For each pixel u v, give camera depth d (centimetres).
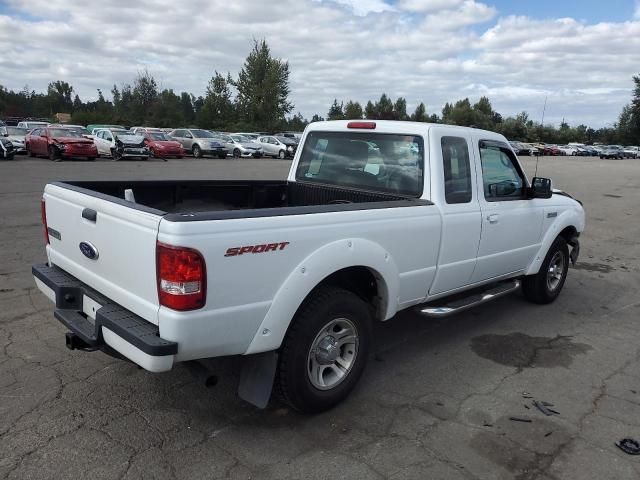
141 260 287
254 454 307
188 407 355
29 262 682
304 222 315
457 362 447
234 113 6372
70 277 371
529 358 461
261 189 531
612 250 965
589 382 418
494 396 388
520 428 346
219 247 277
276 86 6078
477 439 331
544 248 561
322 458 306
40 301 540
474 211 445
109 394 367
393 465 302
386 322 537
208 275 275
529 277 593
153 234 275
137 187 441
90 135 2742
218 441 319
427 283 416
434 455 312
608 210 1520
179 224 266
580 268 815
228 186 506
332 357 349
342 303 344
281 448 314
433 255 411
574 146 7350
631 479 298
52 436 315
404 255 384
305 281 316
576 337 514
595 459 315
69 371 397
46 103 8919
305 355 330
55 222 378
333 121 507
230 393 375
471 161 448
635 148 7644
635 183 2486
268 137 3594
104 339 306
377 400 377
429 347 477
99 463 292
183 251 265
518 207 502
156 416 342
